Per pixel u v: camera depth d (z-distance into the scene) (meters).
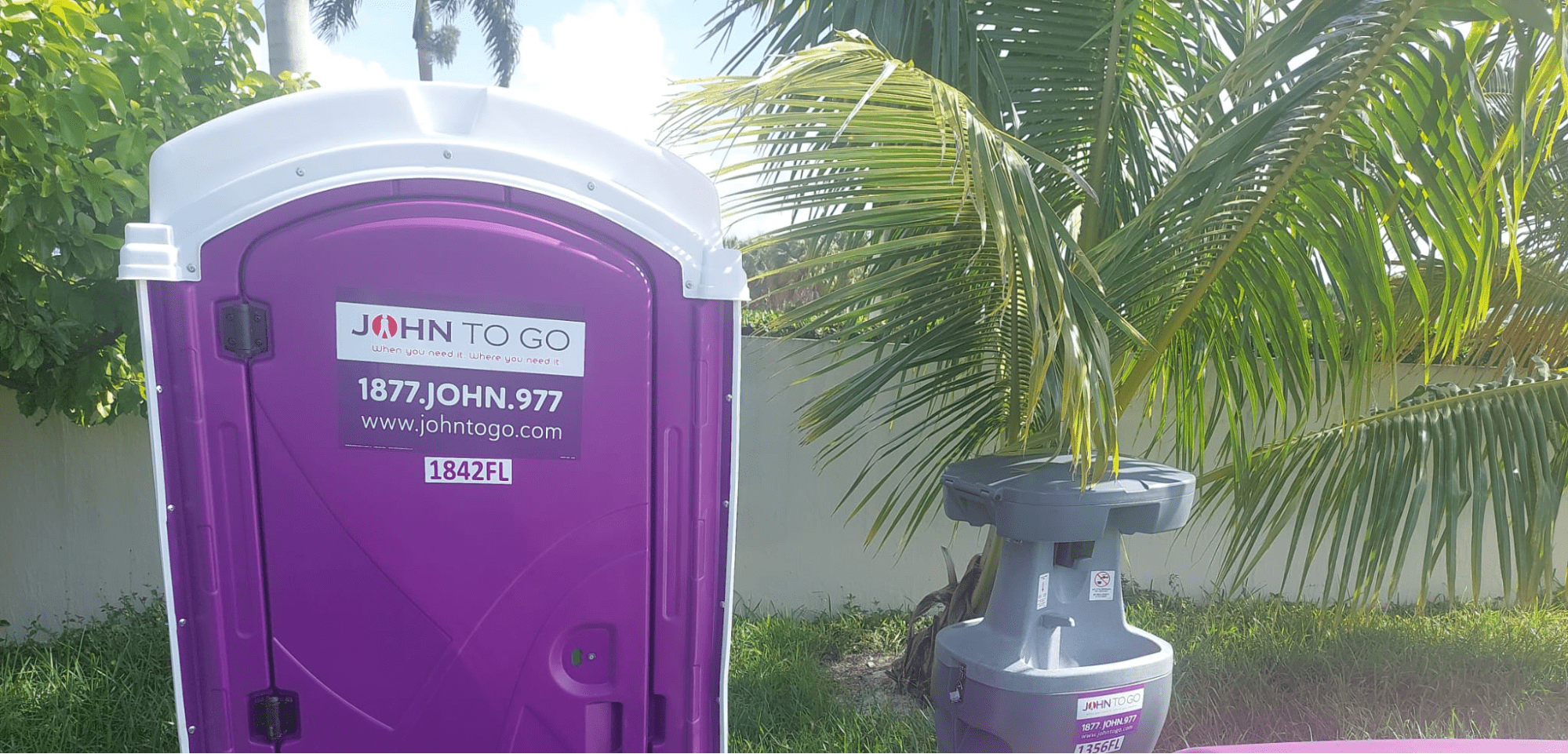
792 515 4.88
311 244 1.65
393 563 1.74
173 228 1.61
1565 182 3.85
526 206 1.73
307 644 1.74
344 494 1.71
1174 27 3.30
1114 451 2.38
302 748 1.77
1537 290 3.94
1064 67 3.25
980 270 2.97
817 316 3.10
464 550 1.76
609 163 1.80
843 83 2.24
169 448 1.65
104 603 4.30
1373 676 3.89
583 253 1.74
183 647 1.70
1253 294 3.07
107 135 2.86
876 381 3.19
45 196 2.89
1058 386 2.72
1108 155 3.42
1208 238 2.94
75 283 3.41
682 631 1.90
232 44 3.67
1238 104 2.47
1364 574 3.18
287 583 1.72
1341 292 2.86
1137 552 5.39
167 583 1.67
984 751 2.42
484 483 1.75
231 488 1.68
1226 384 3.38
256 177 1.63
